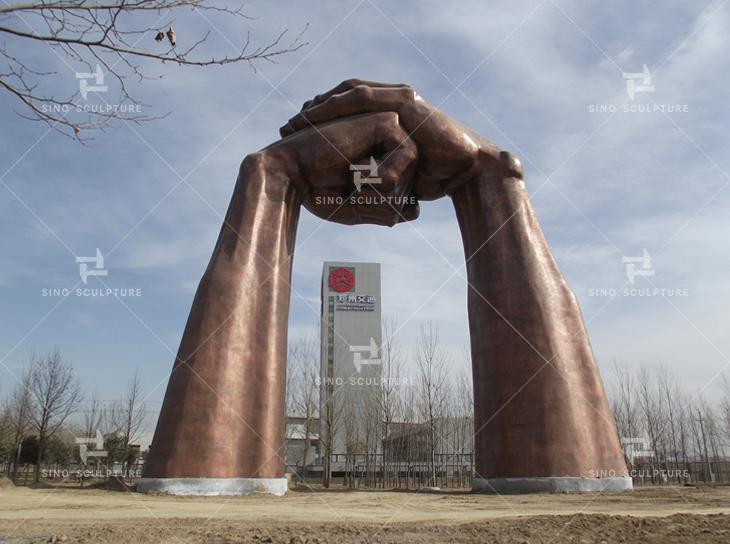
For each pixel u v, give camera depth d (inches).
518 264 721.6
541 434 639.1
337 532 285.9
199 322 647.8
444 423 1435.8
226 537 265.4
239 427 619.2
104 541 249.3
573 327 697.0
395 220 852.6
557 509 444.1
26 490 608.1
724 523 304.0
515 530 287.6
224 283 666.2
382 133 746.2
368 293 3292.3
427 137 760.3
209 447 594.9
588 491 610.2
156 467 591.2
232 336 645.9
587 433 642.8
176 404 612.4
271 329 674.8
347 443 1374.3
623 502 501.4
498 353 700.0
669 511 415.8
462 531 287.9
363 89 766.5
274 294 689.6
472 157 773.9
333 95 786.2
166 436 600.1
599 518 318.0
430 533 282.0
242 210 713.0
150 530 285.9
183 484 575.2
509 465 650.2
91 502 482.9
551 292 706.2
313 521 349.7
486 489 669.9
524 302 700.0
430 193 855.1
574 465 623.8
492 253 743.1
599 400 666.2
